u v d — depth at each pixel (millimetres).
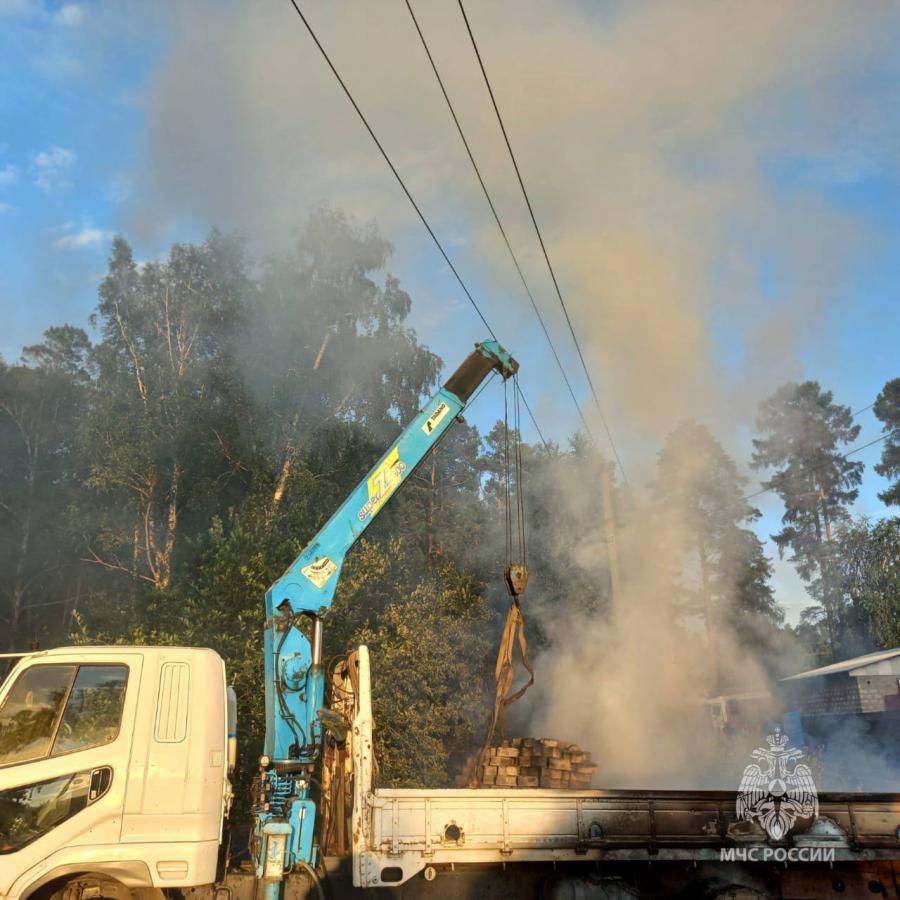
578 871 7363
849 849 7391
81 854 6117
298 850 7195
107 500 21859
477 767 9445
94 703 6570
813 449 48125
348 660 8320
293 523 20875
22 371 29953
